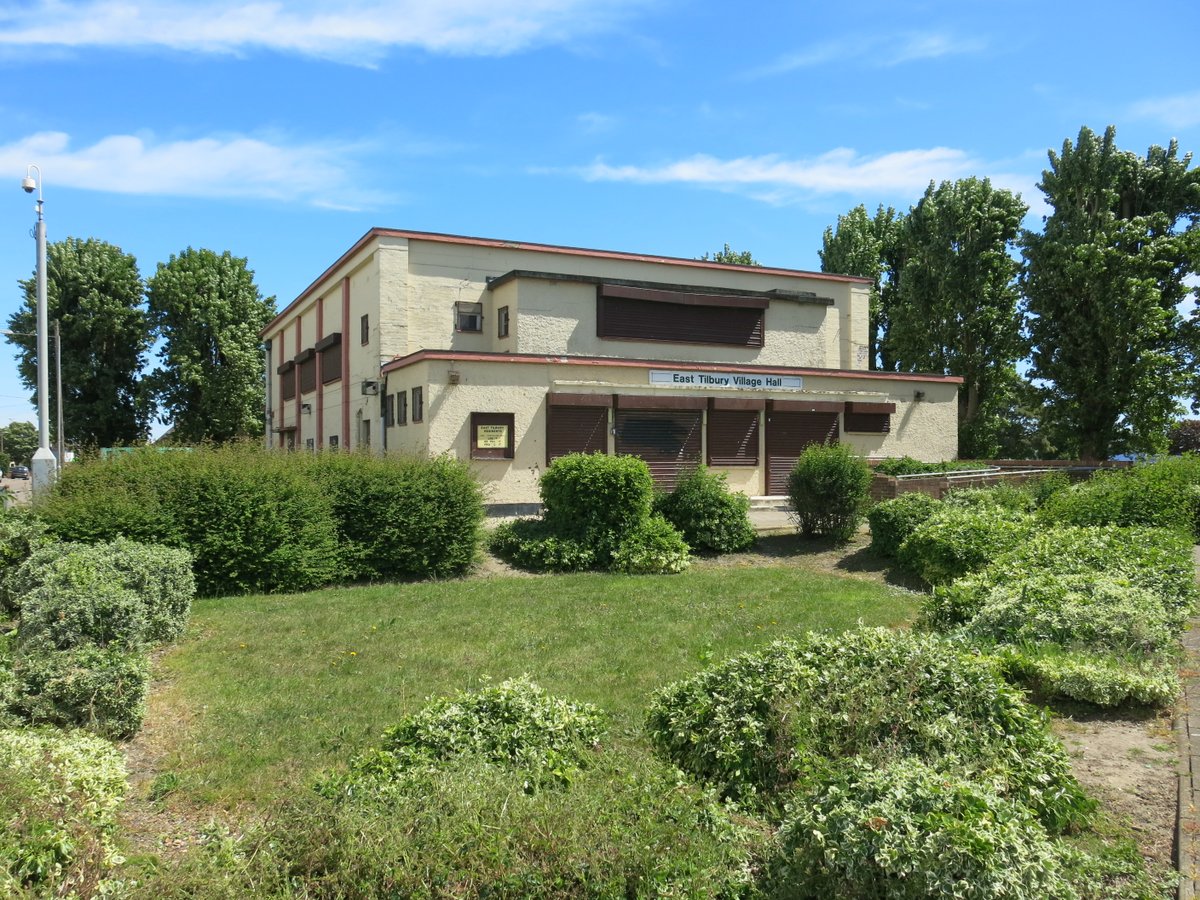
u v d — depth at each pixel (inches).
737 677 213.2
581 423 730.8
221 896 141.5
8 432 2699.3
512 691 216.2
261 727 257.4
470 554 553.0
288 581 492.1
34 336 1727.4
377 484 534.0
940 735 185.0
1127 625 289.7
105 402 1766.7
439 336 894.4
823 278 1044.5
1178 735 230.8
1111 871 158.7
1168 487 561.9
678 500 638.5
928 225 1379.2
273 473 505.0
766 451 812.0
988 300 1358.3
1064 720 247.8
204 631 387.2
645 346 901.8
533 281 855.1
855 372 861.8
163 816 201.6
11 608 404.2
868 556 602.5
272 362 1496.1
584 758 195.6
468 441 692.7
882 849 131.6
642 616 415.5
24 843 146.7
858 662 212.7
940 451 914.7
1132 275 1117.7
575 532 582.2
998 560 407.2
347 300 1006.4
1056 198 1196.5
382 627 391.9
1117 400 1152.2
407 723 207.9
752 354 968.3
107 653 266.2
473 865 140.3
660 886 140.6
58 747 195.8
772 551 639.1
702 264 986.7
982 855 126.7
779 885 148.0
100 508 457.7
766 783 191.2
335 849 147.5
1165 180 1190.3
